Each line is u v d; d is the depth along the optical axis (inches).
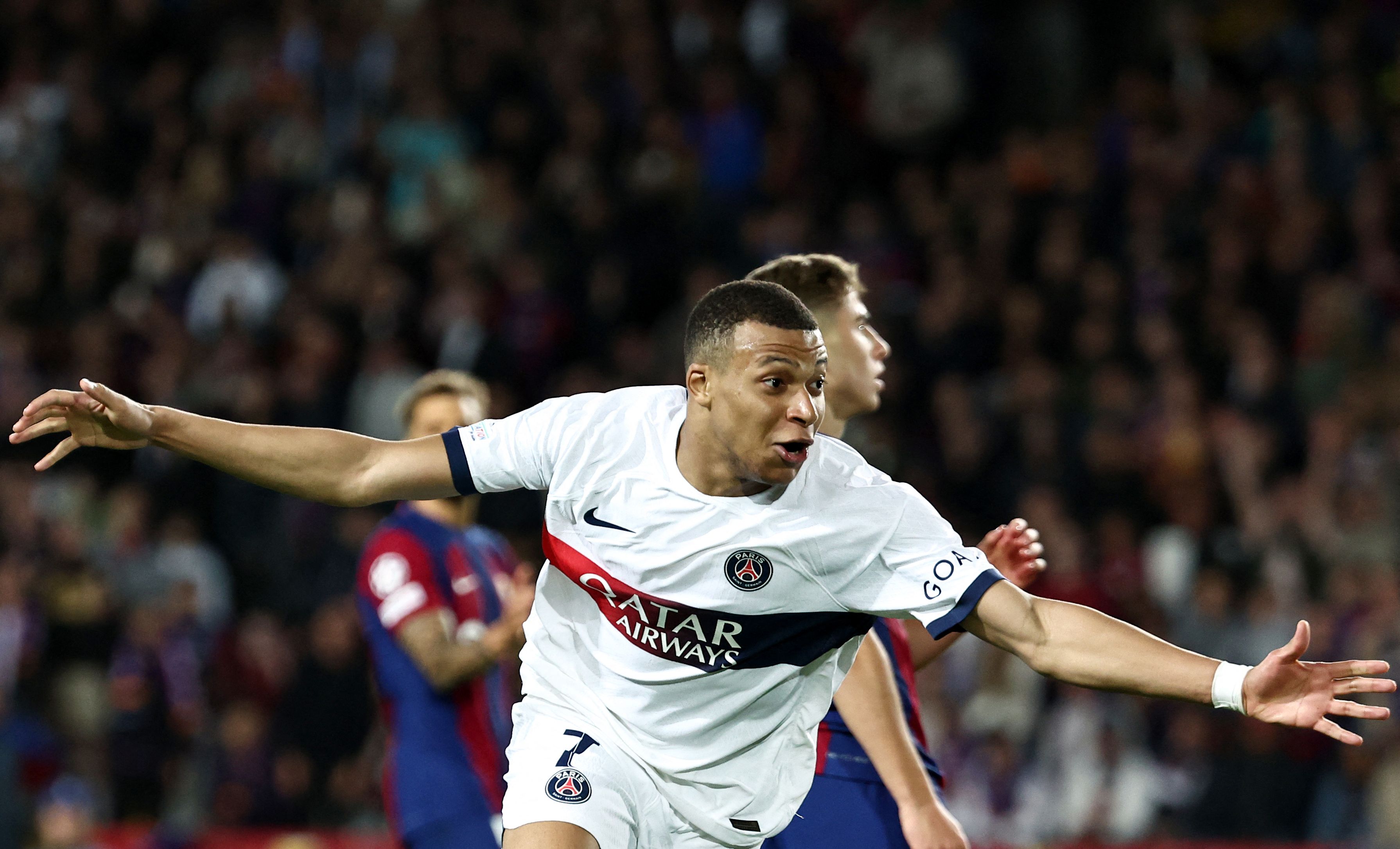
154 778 1434.5
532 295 1811.0
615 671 527.2
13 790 1263.5
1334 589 1370.6
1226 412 1608.0
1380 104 1950.1
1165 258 1764.3
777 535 501.0
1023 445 1574.8
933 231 1866.4
